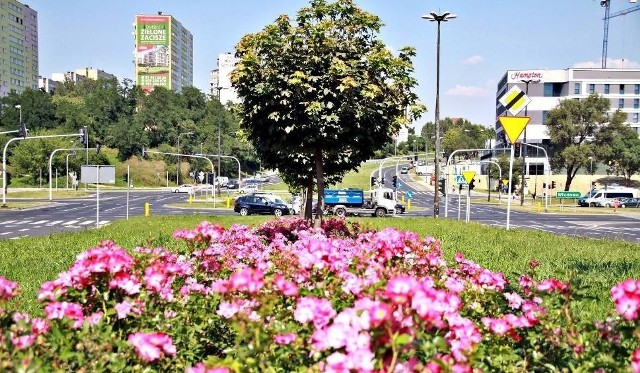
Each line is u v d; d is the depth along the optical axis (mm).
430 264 5148
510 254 10945
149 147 119562
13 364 2586
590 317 4750
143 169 112812
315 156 10898
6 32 129875
